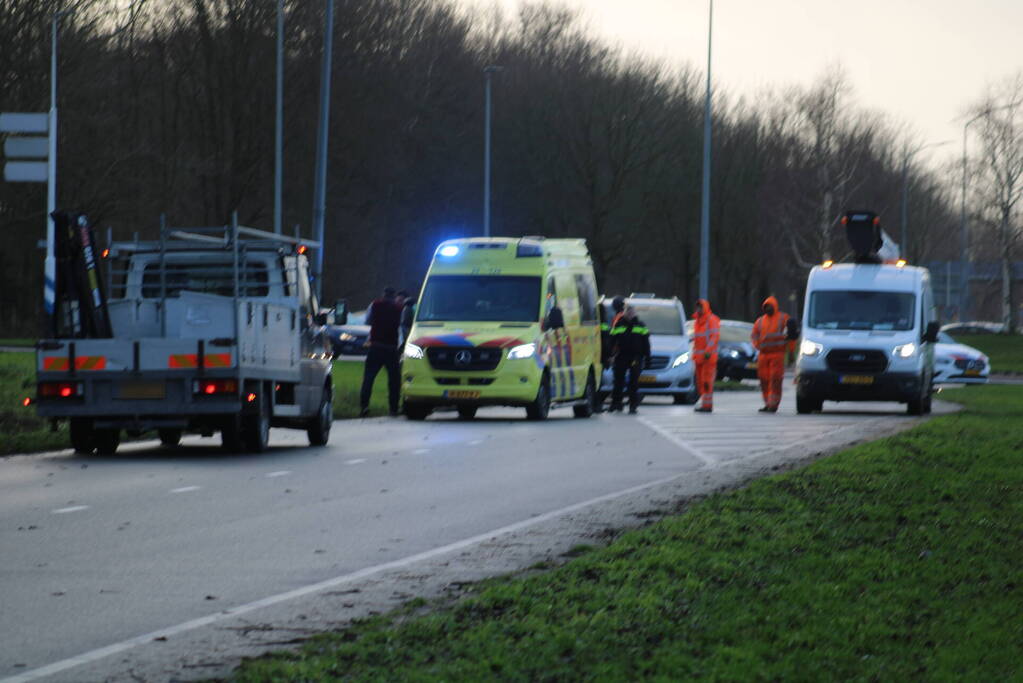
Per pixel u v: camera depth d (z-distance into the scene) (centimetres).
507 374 6638
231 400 4553
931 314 7962
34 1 12606
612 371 7788
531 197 18288
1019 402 8400
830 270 7781
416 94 17200
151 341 4569
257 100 15525
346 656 1722
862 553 2417
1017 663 1650
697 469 4281
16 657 1816
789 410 7938
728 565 2292
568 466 4388
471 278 6931
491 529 2989
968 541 2547
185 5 15312
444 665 1658
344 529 2978
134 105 15050
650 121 18400
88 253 4869
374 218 16950
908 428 5881
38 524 3036
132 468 4278
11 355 10200
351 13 15925
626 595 2048
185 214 15475
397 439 5534
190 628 1973
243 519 3128
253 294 5128
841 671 1612
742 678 1579
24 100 12756
